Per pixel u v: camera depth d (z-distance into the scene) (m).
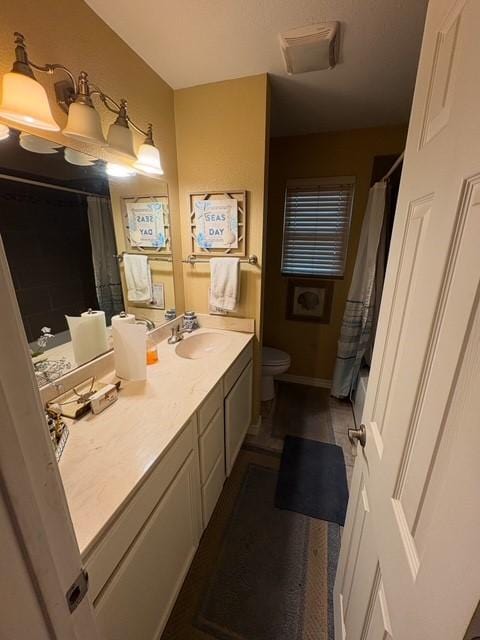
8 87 0.79
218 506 1.58
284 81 1.61
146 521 0.85
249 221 1.78
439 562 0.38
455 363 0.39
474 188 0.37
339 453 1.99
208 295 1.99
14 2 0.87
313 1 1.06
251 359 1.96
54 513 0.38
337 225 2.56
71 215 1.18
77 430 0.96
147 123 1.49
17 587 0.33
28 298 1.03
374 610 0.65
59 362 1.15
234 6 1.09
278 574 1.26
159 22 1.17
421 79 0.62
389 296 0.76
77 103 0.99
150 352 1.49
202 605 1.15
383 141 2.28
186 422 1.03
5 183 0.93
